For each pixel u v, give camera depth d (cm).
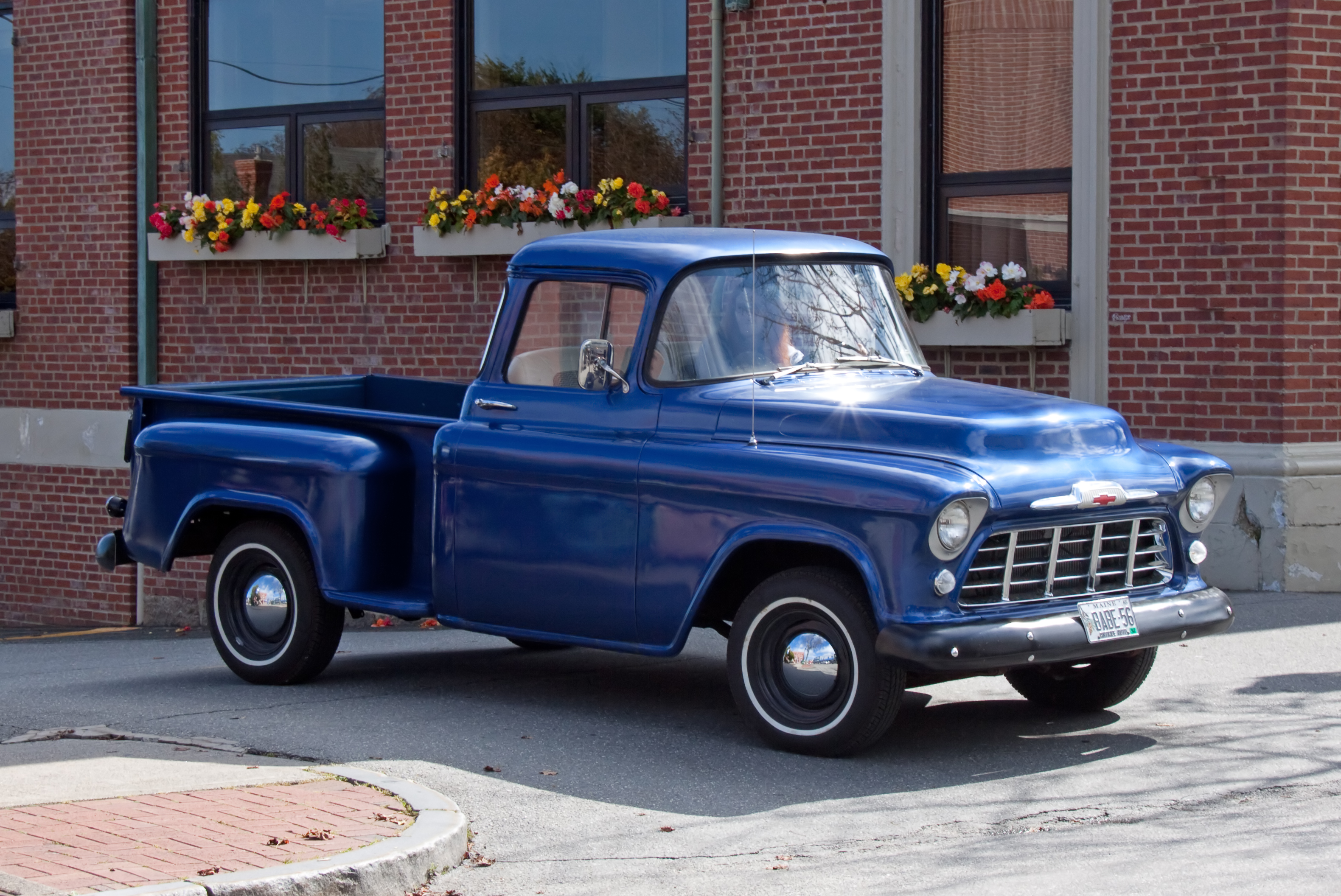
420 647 938
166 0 1398
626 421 674
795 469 611
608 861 502
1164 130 1009
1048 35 1072
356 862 466
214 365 1384
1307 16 975
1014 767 604
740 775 600
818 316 698
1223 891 454
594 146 1243
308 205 1362
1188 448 676
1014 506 590
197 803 542
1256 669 766
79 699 786
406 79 1292
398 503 760
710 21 1161
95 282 1427
